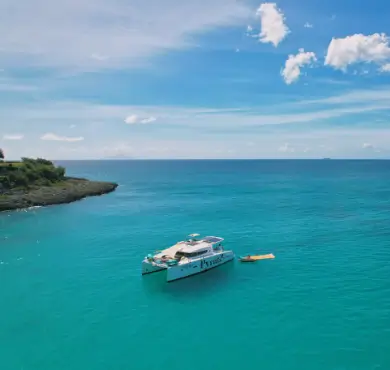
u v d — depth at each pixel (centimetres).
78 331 3203
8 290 4122
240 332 3145
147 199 12456
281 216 8712
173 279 4391
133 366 2686
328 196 12762
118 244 6197
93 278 4519
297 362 2700
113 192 14875
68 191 12088
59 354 2853
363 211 9300
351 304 3631
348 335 3048
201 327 3250
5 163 12538
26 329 3241
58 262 5175
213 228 7469
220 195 13562
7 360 2778
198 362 2723
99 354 2845
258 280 4394
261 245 6012
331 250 5603
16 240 6481
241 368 2641
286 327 3209
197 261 4641
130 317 3462
